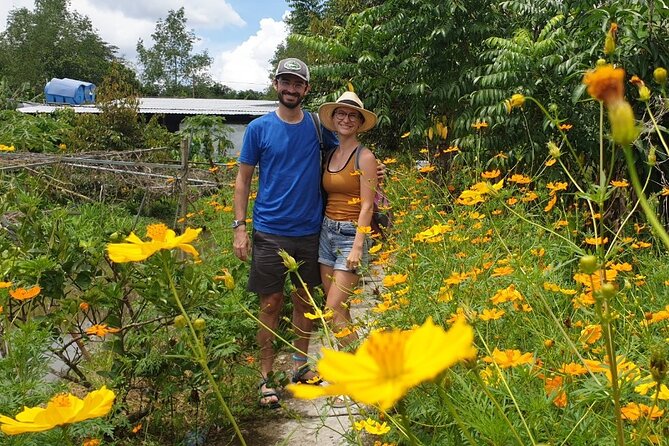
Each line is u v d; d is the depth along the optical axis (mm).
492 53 5191
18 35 48125
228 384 3146
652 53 3570
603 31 3717
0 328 2631
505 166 4684
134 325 2721
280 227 3061
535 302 1871
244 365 3104
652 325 1833
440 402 1693
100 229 3463
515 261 1916
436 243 2684
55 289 2666
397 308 2232
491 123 4652
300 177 3057
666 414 1300
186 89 52031
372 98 6727
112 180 7469
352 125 3080
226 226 5336
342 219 3100
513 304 1954
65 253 2717
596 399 1277
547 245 2592
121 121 11922
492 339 1965
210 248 5074
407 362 555
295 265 1697
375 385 542
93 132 11711
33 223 2777
